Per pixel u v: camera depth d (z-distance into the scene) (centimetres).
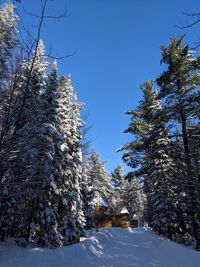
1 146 921
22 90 965
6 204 1736
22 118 1049
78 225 2688
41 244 1917
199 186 1705
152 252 1573
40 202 2002
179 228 2391
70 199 2450
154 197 2622
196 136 1838
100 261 1265
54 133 2044
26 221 1925
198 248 1686
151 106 2772
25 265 1066
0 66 941
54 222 2025
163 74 2005
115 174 8019
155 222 2511
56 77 2319
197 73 1952
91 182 4181
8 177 1315
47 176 1945
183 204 2228
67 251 1330
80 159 2850
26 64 948
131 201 7538
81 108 2852
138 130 2930
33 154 1443
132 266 1178
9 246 1741
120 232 3033
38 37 857
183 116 1888
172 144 2075
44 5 758
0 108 955
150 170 2717
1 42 940
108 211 5353
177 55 1988
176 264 1218
